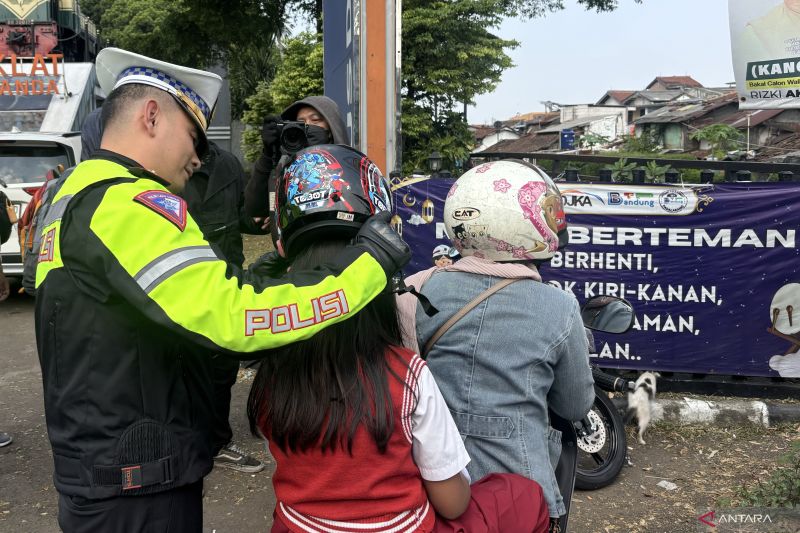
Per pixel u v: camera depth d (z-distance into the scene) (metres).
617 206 4.65
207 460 1.65
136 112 1.61
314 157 1.54
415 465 1.48
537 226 1.82
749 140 25.56
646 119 38.59
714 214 4.55
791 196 4.47
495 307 1.80
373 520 1.43
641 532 3.23
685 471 3.85
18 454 4.20
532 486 1.69
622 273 4.70
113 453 1.51
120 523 1.53
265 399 1.50
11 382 5.67
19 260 8.06
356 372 1.43
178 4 20.58
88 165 1.58
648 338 4.72
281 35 22.39
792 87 6.72
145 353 1.52
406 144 17.62
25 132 8.86
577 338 1.82
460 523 1.54
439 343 1.85
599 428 3.71
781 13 6.68
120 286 1.38
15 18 22.92
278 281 1.41
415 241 4.83
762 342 4.62
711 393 4.76
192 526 1.64
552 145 52.31
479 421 1.79
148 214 1.42
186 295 1.36
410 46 17.17
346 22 5.31
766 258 4.54
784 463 3.63
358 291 1.40
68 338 1.50
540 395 1.81
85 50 30.58
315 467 1.45
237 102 30.08
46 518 3.44
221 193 3.42
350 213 1.49
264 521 3.38
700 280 4.62
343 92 5.52
